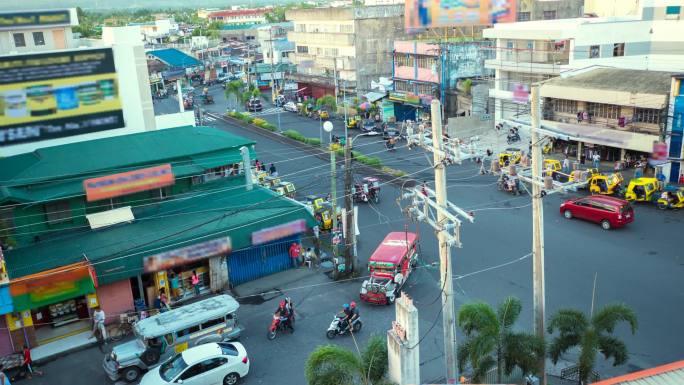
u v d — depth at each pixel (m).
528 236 33.84
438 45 63.12
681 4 50.44
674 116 40.69
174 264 27.41
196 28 172.00
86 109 36.66
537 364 18.59
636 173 42.56
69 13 44.25
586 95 46.62
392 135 59.91
